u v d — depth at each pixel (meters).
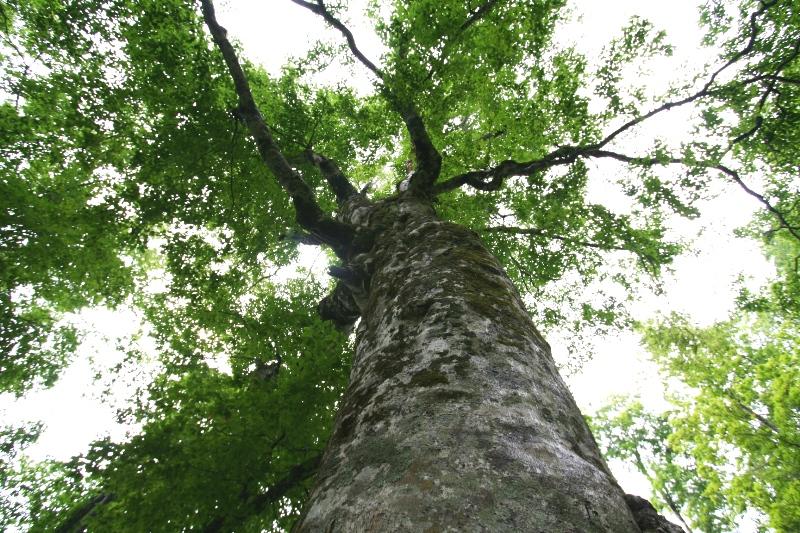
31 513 6.34
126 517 4.88
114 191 7.83
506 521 0.94
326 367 6.20
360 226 5.18
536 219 9.16
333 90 9.22
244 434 5.50
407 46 6.79
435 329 1.98
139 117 7.91
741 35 7.61
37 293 9.98
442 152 9.12
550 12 7.29
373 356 2.11
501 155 9.16
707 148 7.69
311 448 5.97
